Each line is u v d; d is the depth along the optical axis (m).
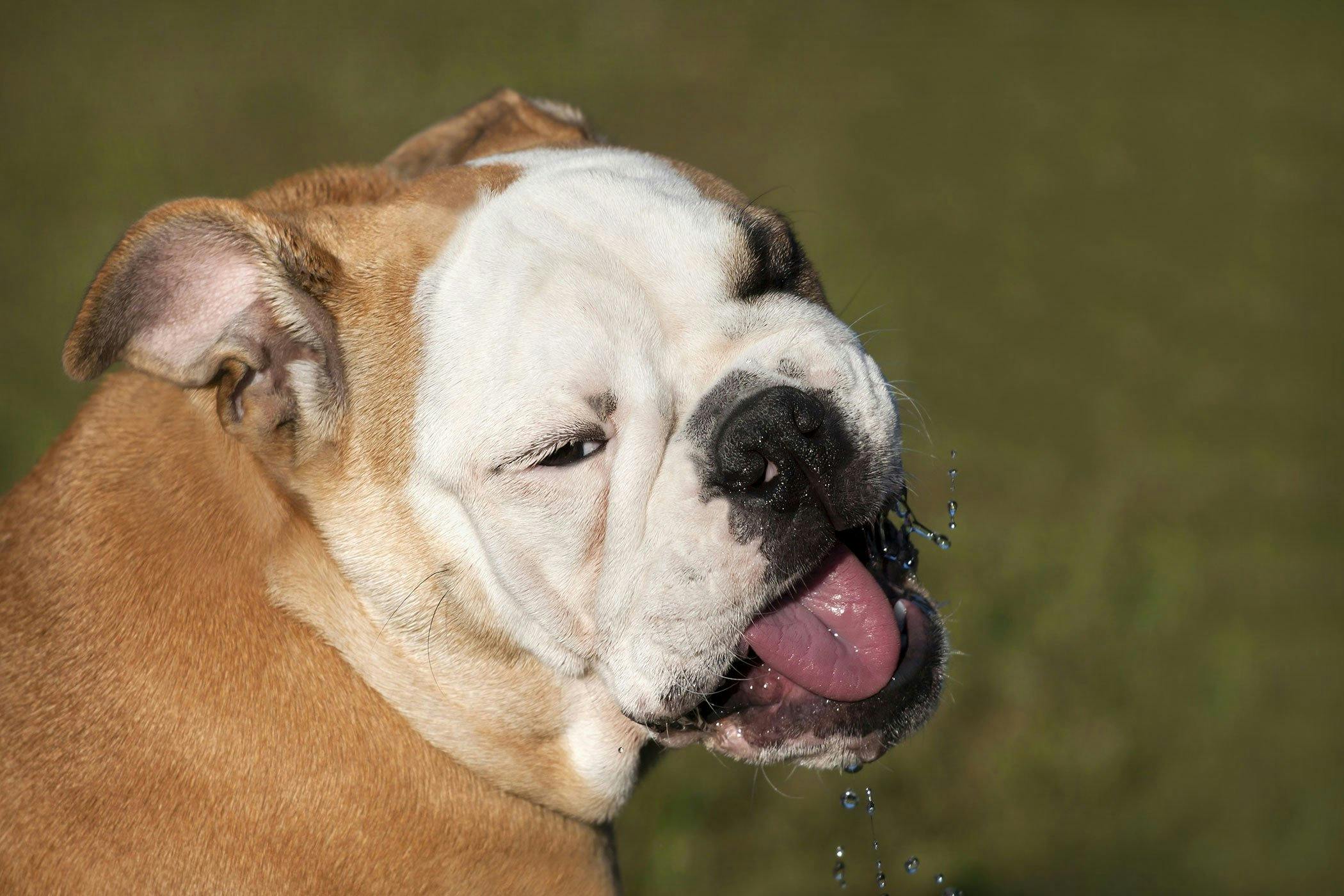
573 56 27.23
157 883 5.59
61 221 18.64
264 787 5.76
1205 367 18.64
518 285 5.86
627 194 6.20
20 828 5.58
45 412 14.11
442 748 6.17
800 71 28.05
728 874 9.98
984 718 11.51
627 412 5.73
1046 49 31.36
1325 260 22.72
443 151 7.82
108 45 25.84
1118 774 11.20
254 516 6.02
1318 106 29.77
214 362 5.88
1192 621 13.08
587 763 6.39
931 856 10.25
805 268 6.59
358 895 5.96
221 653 5.81
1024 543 13.58
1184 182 25.36
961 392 16.94
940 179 23.77
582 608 5.91
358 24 27.77
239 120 22.55
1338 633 13.20
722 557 5.62
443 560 5.98
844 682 5.85
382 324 6.06
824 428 5.69
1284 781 11.34
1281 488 15.73
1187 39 33.34
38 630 5.94
